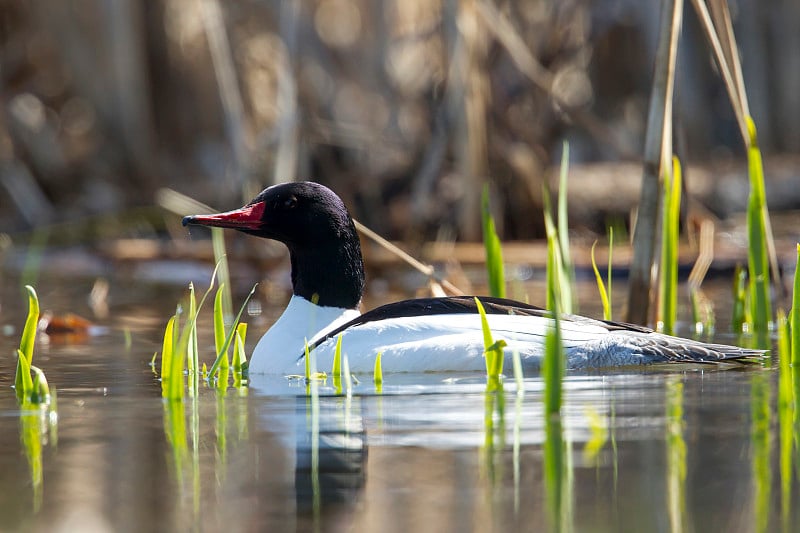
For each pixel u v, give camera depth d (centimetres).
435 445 663
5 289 1756
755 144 1099
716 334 1170
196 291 1722
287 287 1739
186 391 868
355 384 877
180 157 2278
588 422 713
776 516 532
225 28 2073
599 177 2084
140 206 2216
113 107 2214
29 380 823
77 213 2219
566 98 2150
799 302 905
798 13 2250
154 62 2261
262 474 609
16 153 2267
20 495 579
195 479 604
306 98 2008
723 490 570
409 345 928
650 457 629
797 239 1845
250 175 1788
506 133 1920
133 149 2230
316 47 2056
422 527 522
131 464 636
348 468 618
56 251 2167
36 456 656
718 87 2302
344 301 1021
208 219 1019
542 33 1911
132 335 1261
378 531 516
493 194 1888
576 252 1858
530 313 965
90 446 679
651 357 941
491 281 1091
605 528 519
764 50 2269
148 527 527
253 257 1833
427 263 1781
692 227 1727
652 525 522
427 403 786
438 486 584
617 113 2189
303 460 636
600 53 2172
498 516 537
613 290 1634
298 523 530
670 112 1108
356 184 2003
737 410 741
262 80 2123
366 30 2069
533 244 1898
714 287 1669
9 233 2234
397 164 2075
